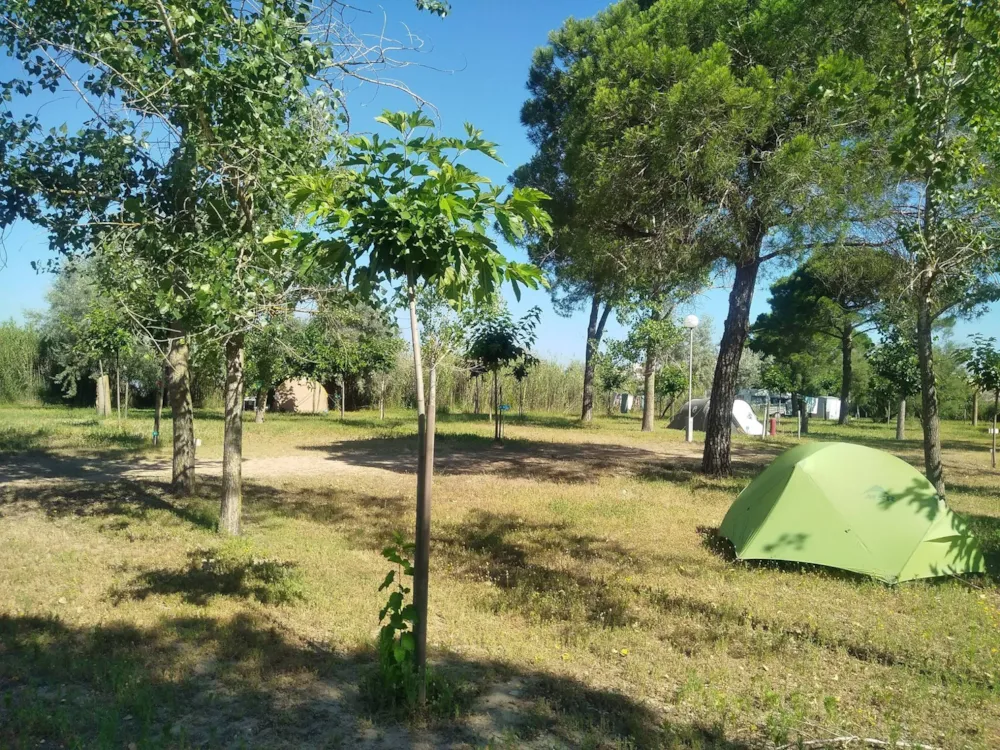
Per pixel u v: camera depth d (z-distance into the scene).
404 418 28.12
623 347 26.61
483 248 3.44
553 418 31.45
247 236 5.94
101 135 5.84
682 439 22.23
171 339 6.27
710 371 41.97
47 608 5.23
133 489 10.28
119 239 6.09
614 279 13.45
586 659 4.63
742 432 27.30
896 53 10.06
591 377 28.36
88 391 33.56
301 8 6.09
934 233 8.52
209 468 13.18
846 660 4.74
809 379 36.56
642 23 12.49
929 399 9.09
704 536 8.27
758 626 5.36
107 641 4.57
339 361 21.56
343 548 7.28
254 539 7.51
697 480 12.90
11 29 5.89
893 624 5.46
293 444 17.45
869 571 6.61
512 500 10.38
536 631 5.09
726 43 11.26
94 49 5.66
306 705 3.78
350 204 3.51
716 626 5.28
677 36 11.41
